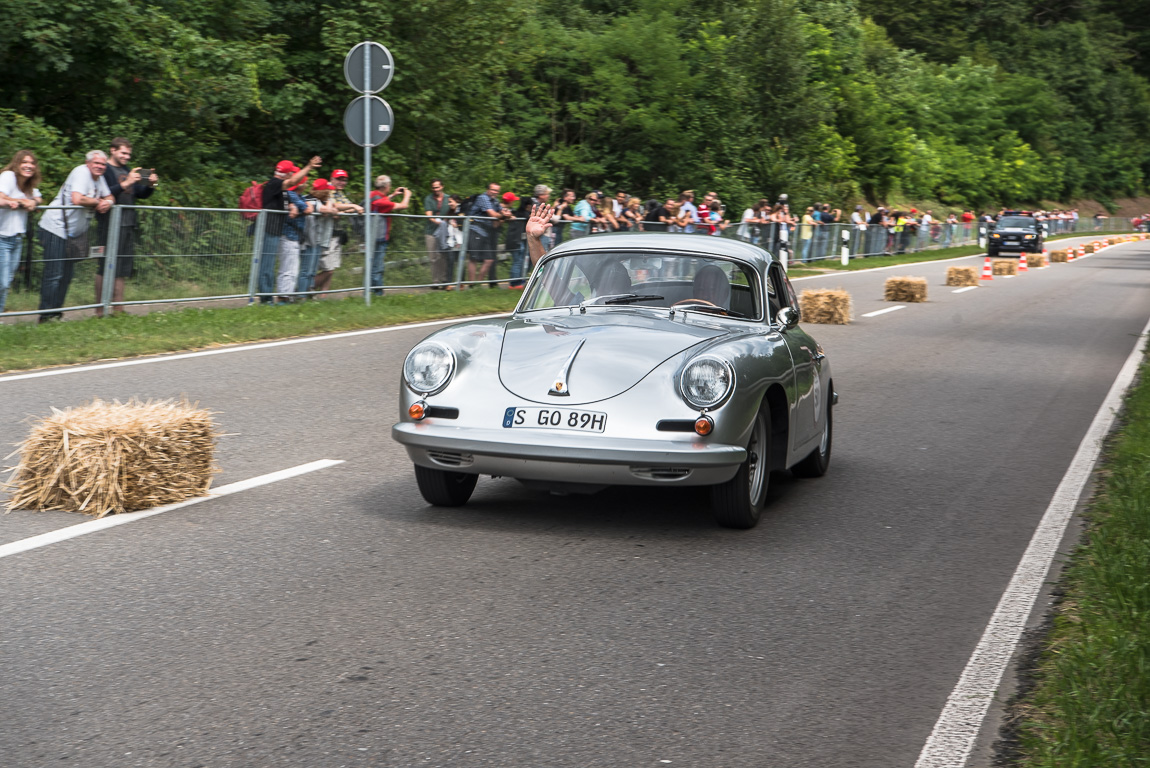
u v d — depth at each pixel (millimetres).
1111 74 108188
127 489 5746
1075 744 3180
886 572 5168
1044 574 5176
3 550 5016
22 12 17656
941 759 3246
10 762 3062
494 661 3898
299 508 5941
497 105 28156
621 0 39531
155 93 20438
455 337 5812
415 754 3170
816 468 7258
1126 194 106812
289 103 23125
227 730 3291
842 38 60656
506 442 5320
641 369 5484
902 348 14898
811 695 3699
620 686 3719
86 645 3930
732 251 6668
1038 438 8836
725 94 41469
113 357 10773
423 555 5156
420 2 24016
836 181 52656
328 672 3752
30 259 11852
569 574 4949
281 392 9445
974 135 80062
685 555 5328
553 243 19906
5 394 8656
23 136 17656
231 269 14328
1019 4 100562
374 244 16453
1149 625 4145
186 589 4562
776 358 5938
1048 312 21344
